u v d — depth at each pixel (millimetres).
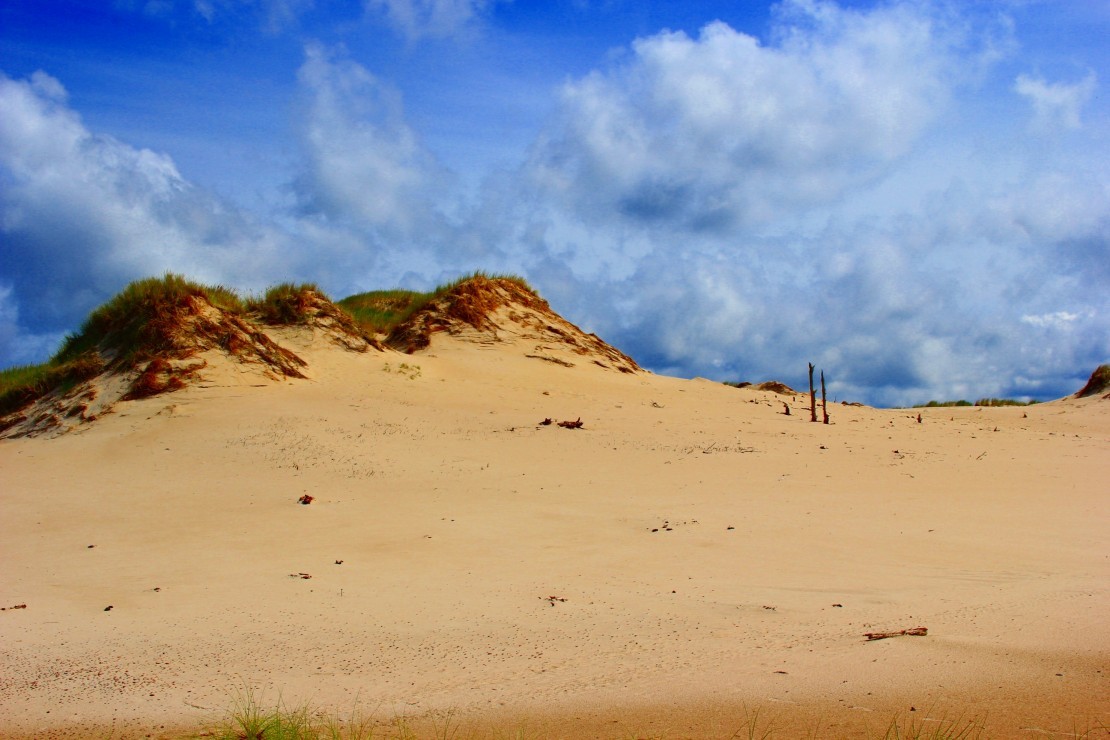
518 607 9648
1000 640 7973
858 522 14062
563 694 7125
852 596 9836
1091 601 9133
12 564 12422
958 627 8422
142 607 10047
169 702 7199
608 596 10047
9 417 24828
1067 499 15945
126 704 7168
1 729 6742
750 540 12867
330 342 30156
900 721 6359
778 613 9188
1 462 20141
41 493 17172
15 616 9742
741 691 7055
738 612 9234
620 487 17281
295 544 13250
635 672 7551
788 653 7887
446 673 7684
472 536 13492
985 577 10570
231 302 30016
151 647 8562
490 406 26500
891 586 10273
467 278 38000
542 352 34406
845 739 6090
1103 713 6379
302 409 23703
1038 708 6504
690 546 12562
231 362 25984
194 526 14523
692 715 6633
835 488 17172
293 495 16531
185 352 25562
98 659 8234
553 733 6402
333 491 16828
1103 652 7539
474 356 33031
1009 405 50094
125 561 12477
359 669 7840
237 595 10484
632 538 13188
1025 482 17750
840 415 30297
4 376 28438
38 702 7230
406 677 7621
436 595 10281
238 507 15742
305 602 10086
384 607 9797
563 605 9688
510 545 12914
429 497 16375
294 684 7535
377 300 42969
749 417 27781
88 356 26266
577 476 18344
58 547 13414
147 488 17312
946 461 20453
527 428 23547
